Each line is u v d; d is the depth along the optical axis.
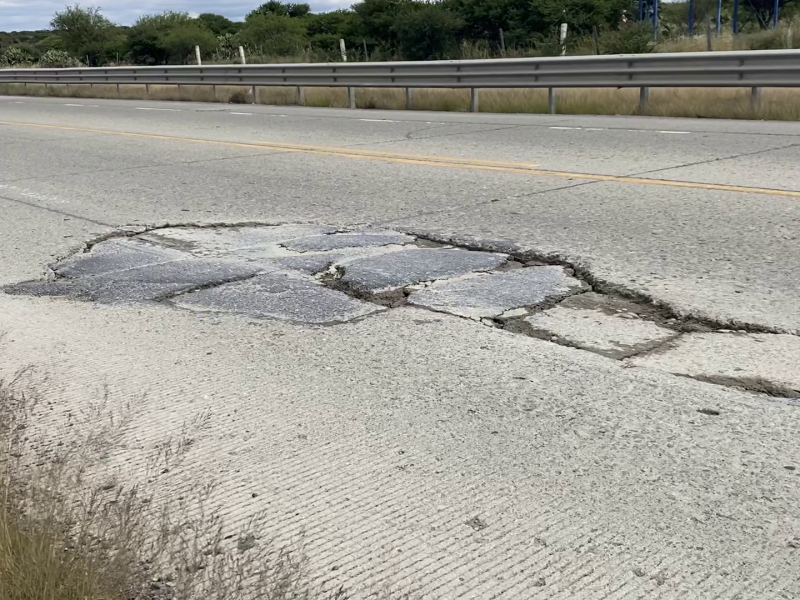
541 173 8.95
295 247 6.34
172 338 4.61
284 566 2.55
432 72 17.08
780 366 3.91
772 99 13.33
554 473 3.08
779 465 3.08
